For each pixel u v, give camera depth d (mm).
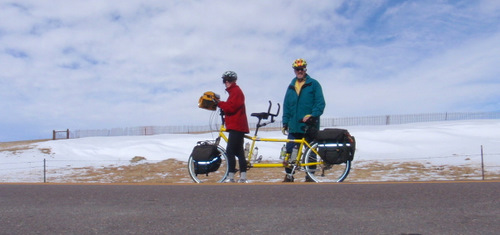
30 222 3045
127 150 20641
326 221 2971
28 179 13953
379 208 3367
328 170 6465
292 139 7156
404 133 22875
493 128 22938
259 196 4004
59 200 3926
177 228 2846
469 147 18469
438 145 19844
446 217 3043
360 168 14086
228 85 6289
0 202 3850
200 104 6379
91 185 5098
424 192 4039
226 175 6391
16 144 25156
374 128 26562
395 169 13688
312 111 6914
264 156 14281
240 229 2797
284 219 3047
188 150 20984
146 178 13680
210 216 3172
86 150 20703
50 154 19938
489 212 3176
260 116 6484
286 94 7262
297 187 4562
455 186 4379
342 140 6266
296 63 7035
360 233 2664
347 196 3918
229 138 6281
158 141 22781
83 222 3031
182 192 4328
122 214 3275
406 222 2918
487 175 11852
